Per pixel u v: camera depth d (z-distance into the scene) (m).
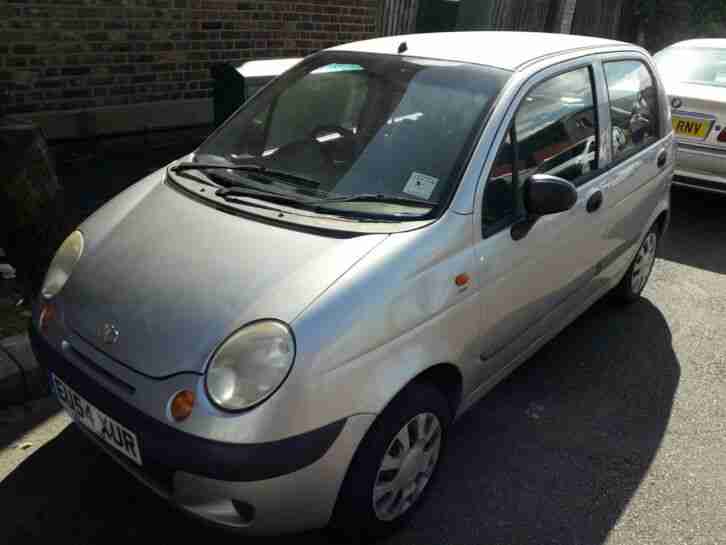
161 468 2.17
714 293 5.14
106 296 2.46
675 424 3.55
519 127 2.96
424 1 8.83
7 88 5.47
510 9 10.77
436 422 2.65
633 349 4.23
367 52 3.40
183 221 2.66
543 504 2.91
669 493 3.05
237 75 4.87
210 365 2.14
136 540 2.57
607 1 13.29
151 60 6.30
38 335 2.61
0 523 2.59
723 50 6.90
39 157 4.05
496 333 2.93
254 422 2.06
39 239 4.13
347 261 2.34
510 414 3.50
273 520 2.19
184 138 6.76
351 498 2.37
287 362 2.11
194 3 6.42
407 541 2.65
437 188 2.68
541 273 3.13
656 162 4.25
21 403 3.26
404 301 2.36
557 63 3.28
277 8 7.15
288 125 3.21
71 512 2.67
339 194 2.75
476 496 2.92
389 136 2.92
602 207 3.57
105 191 5.46
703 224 6.65
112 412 2.23
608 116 3.69
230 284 2.32
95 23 5.80
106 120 6.08
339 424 2.18
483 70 3.07
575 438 3.36
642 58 4.23
